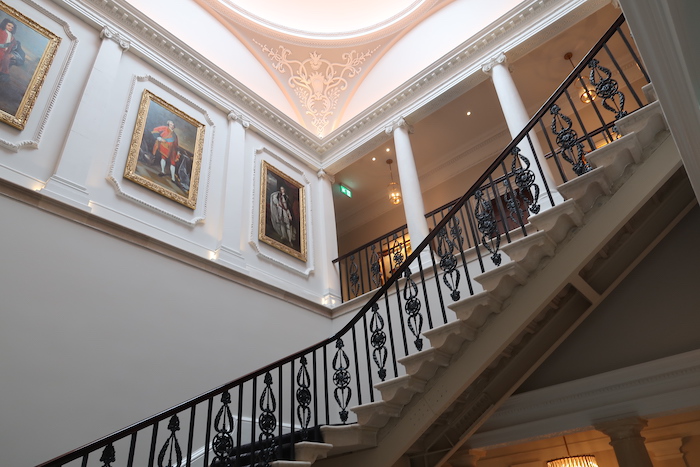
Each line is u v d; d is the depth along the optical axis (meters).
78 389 4.29
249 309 6.23
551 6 6.91
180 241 5.92
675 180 4.00
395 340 6.29
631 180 3.44
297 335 6.71
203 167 6.82
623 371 4.24
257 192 7.50
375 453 3.72
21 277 4.28
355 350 3.99
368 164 9.98
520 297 3.61
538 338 4.21
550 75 8.23
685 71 2.00
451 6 8.71
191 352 5.31
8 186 4.50
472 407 4.19
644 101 7.86
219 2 8.32
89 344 4.51
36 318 4.24
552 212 3.39
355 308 7.18
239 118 7.73
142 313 5.05
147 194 5.86
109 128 5.77
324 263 8.21
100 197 5.32
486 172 4.23
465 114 8.92
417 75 8.04
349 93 9.77
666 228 4.10
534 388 4.74
